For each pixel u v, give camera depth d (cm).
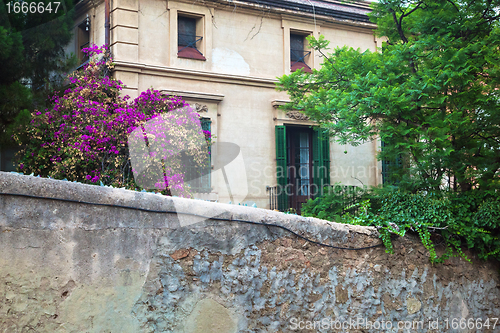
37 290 315
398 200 636
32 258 315
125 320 349
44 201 323
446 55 681
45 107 835
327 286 471
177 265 379
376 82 720
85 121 776
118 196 354
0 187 306
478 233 607
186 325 377
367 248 513
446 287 585
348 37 1174
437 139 655
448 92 709
